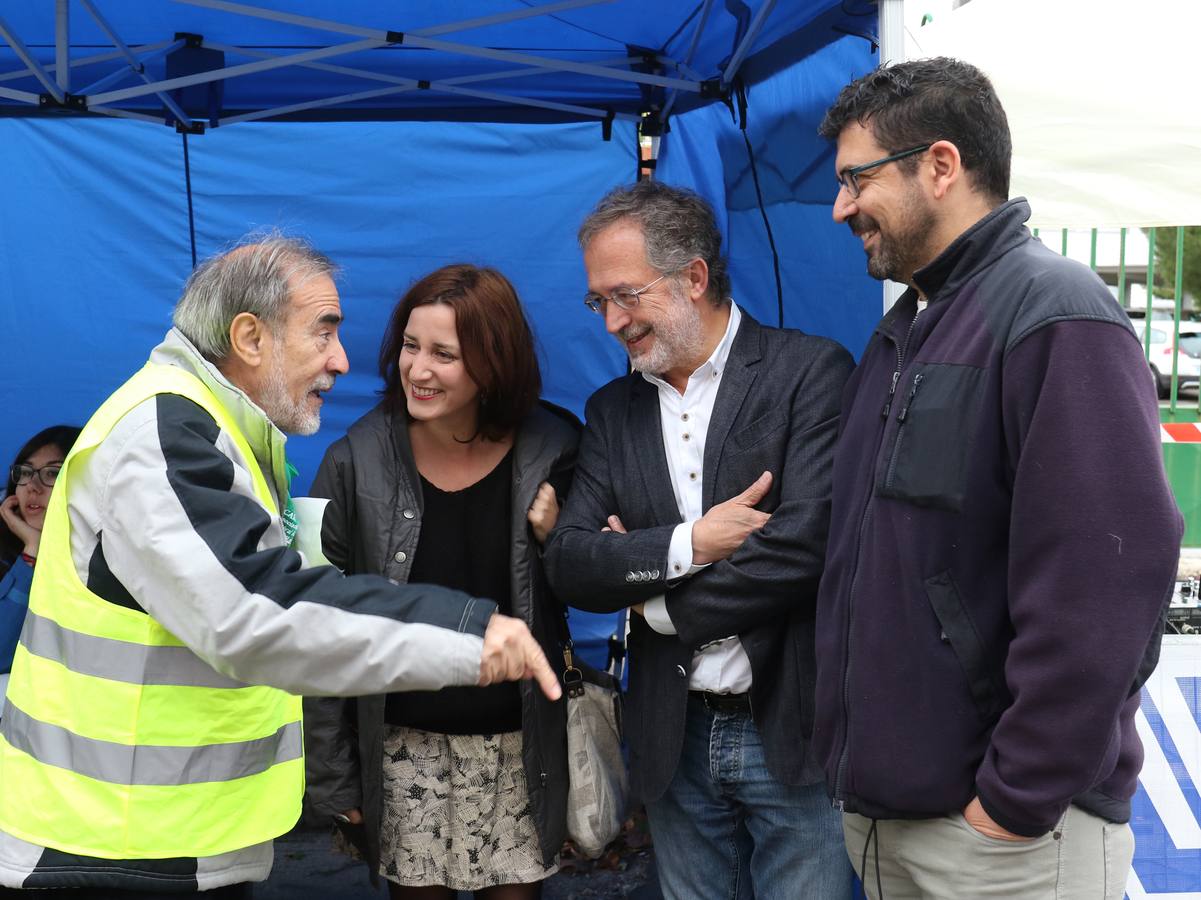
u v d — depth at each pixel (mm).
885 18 2469
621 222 2453
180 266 4543
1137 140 3389
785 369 2514
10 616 3484
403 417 2678
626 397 2656
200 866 1944
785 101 3176
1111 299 1785
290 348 2057
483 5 3434
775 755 2441
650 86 4285
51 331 4500
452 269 2604
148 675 1917
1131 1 3416
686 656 2484
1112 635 1685
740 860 2705
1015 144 3447
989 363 1844
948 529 1870
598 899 3779
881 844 2090
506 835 2693
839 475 2150
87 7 3254
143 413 1907
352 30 3127
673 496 2535
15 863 1898
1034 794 1743
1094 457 1704
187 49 3709
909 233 2000
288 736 2131
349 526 2666
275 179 4547
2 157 4406
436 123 4566
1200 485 4648
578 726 2707
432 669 1816
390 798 2658
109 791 1903
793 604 2400
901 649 1909
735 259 3822
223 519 1836
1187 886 2938
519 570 2637
